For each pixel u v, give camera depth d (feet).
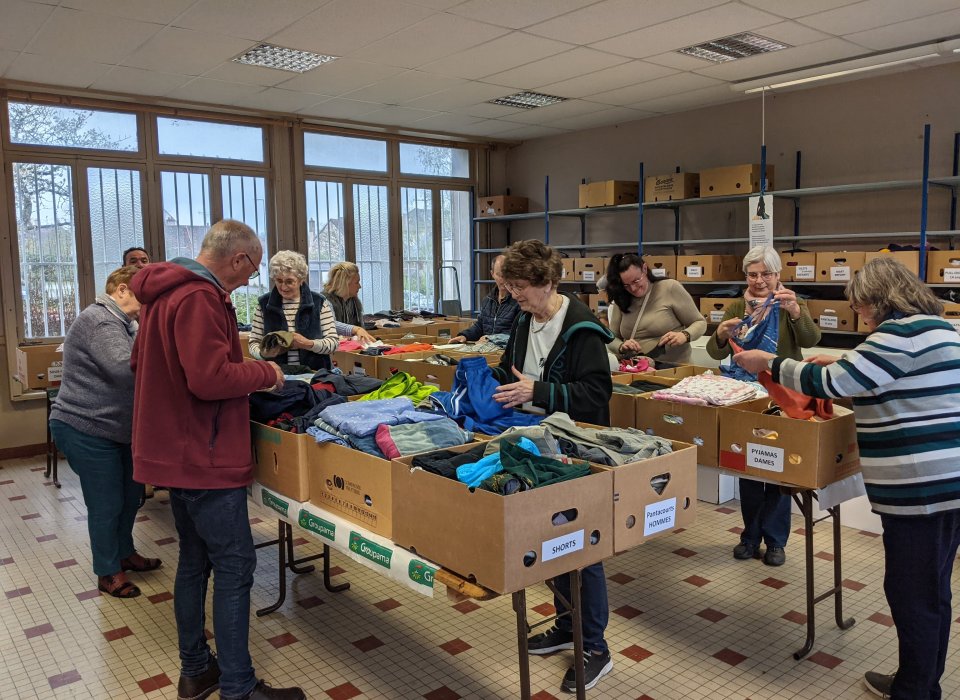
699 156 22.53
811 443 7.23
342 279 16.88
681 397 8.51
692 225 23.12
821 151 19.79
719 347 10.76
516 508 5.21
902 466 6.61
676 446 7.11
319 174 23.88
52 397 15.75
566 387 7.43
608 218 25.59
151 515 13.84
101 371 9.78
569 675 7.73
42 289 18.94
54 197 18.98
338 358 15.01
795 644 8.62
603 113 22.98
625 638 8.82
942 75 17.49
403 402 7.98
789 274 18.42
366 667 8.33
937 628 6.77
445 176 27.37
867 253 17.03
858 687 7.71
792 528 12.41
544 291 7.66
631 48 15.90
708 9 13.44
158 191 20.57
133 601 10.21
